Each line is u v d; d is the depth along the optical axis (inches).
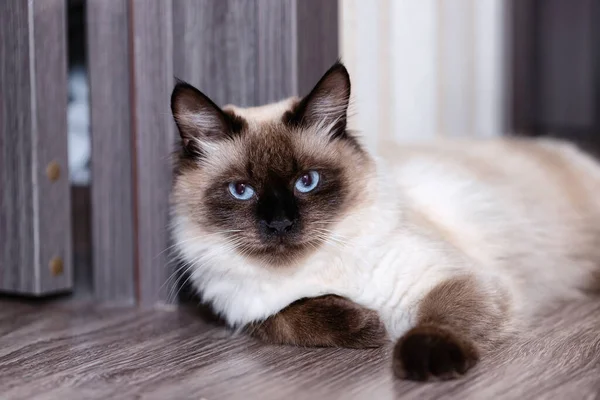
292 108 25.9
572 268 29.2
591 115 58.5
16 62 29.0
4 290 30.4
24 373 23.1
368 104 33.9
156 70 29.5
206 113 25.5
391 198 25.3
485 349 23.3
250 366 23.2
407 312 24.2
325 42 30.4
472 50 42.5
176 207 26.2
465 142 32.2
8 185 29.8
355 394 21.2
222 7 29.8
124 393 21.6
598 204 30.4
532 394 20.8
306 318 24.4
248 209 24.8
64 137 30.0
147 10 29.4
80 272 35.9
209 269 25.7
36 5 28.7
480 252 26.5
